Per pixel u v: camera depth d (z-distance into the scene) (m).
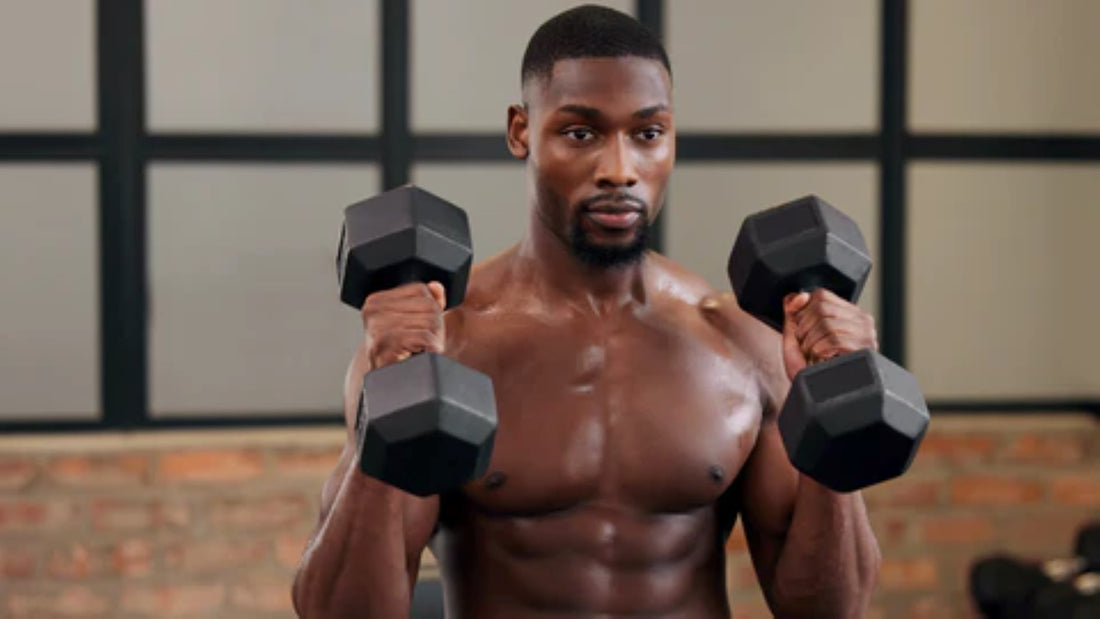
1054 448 6.19
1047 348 6.23
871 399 2.22
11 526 5.86
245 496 5.91
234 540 5.92
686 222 6.04
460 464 2.17
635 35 2.52
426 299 2.28
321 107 5.92
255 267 5.96
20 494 5.85
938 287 6.18
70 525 5.87
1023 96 6.15
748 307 2.53
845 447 2.24
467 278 2.42
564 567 2.59
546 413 2.61
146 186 5.91
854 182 6.09
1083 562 5.76
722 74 6.03
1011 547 6.21
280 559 5.93
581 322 2.66
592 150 2.49
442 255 2.35
